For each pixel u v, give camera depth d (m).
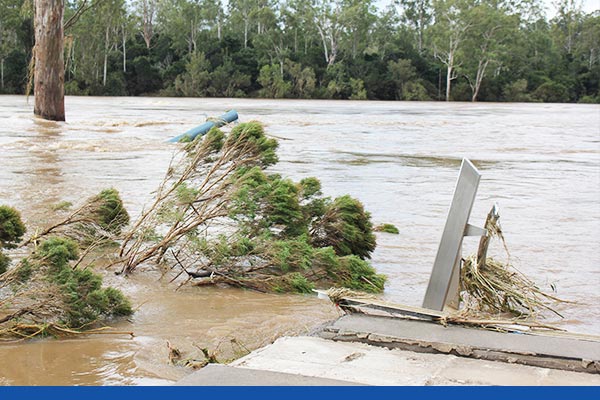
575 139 27.25
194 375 3.65
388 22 119.62
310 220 7.63
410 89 106.25
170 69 102.44
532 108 71.06
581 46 125.94
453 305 5.14
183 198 7.43
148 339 5.19
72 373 4.46
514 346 4.09
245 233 7.24
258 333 5.36
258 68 105.25
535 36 126.12
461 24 107.44
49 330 5.27
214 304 6.13
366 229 7.80
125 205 10.14
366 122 36.03
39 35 29.20
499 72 114.19
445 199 11.83
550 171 16.34
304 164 16.59
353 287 6.74
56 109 29.47
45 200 10.39
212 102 70.31
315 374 3.64
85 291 5.54
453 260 5.05
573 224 9.84
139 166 14.84
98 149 18.28
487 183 14.07
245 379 3.54
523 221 10.00
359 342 4.27
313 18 108.88
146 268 7.19
